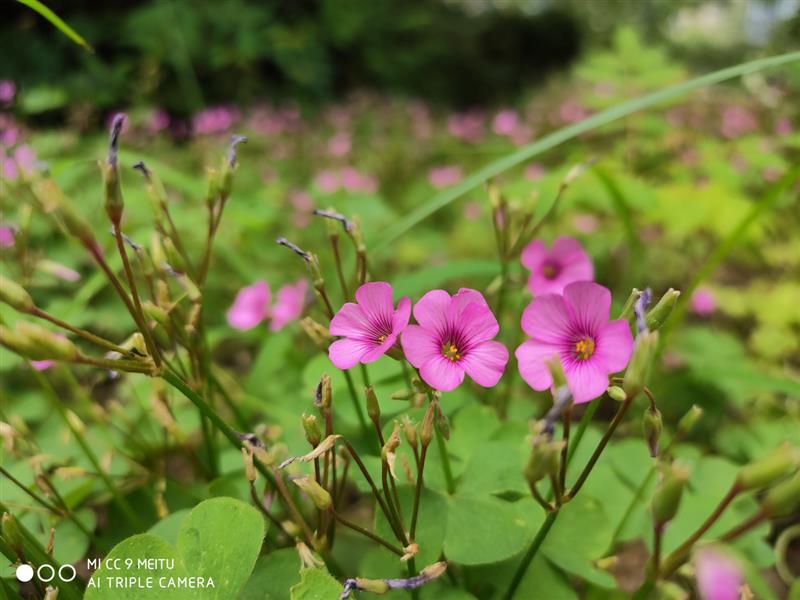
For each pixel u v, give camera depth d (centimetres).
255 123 63
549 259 15
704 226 33
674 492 8
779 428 23
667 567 9
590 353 10
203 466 16
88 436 18
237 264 29
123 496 16
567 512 13
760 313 30
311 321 12
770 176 38
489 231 39
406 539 11
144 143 50
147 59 70
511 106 104
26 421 19
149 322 13
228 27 81
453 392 14
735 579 7
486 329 10
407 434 10
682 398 24
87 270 26
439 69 108
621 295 29
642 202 28
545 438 8
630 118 35
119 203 10
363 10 100
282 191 45
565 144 46
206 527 11
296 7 97
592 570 12
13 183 19
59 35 75
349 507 22
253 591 11
